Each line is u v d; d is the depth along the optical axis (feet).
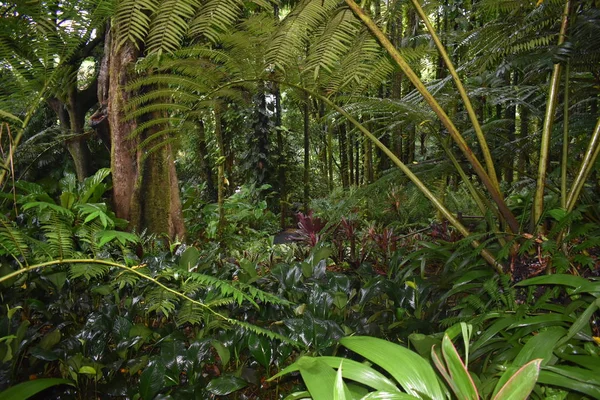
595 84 6.85
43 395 5.40
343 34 4.96
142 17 4.32
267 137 28.89
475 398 2.86
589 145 5.15
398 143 18.67
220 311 6.26
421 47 5.52
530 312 4.57
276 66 5.25
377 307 6.91
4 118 4.38
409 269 7.12
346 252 11.16
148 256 7.49
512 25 6.37
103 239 4.07
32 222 8.45
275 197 29.40
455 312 6.32
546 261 4.81
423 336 4.46
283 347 5.64
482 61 6.75
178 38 4.52
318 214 18.38
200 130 6.62
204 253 9.66
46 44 4.31
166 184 10.44
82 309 7.13
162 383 5.01
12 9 4.11
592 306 3.57
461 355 4.57
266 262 10.88
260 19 5.16
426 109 6.66
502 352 4.37
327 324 5.69
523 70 7.66
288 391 5.67
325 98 5.75
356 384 4.09
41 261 4.47
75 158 17.03
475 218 9.96
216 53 5.28
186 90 5.81
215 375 6.02
